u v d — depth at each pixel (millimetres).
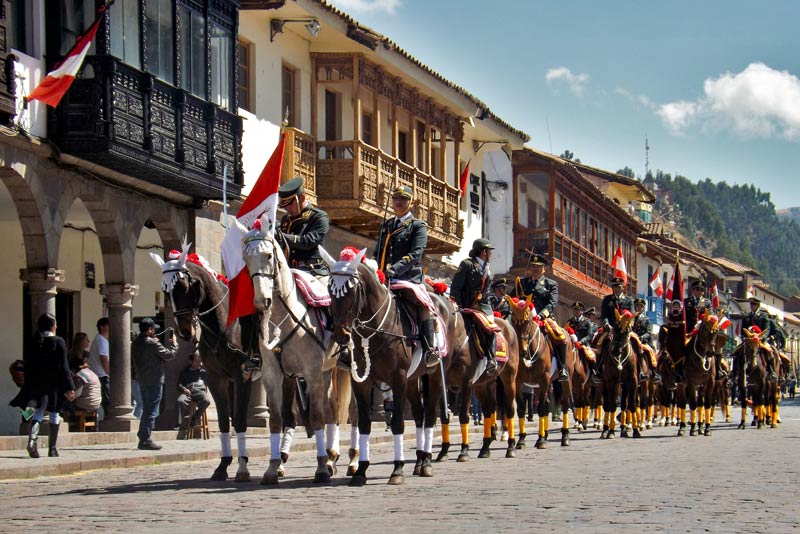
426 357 14773
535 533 9445
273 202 14781
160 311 30422
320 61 33594
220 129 27188
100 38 22922
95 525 10516
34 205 22391
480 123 43625
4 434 26438
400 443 14367
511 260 50062
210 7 26969
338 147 33188
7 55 20672
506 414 19703
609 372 26047
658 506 11422
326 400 15883
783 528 9742
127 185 25438
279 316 14141
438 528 9867
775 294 121000
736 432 28844
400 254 15195
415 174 37250
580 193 54438
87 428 24281
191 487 14219
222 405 15273
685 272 83312
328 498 12594
